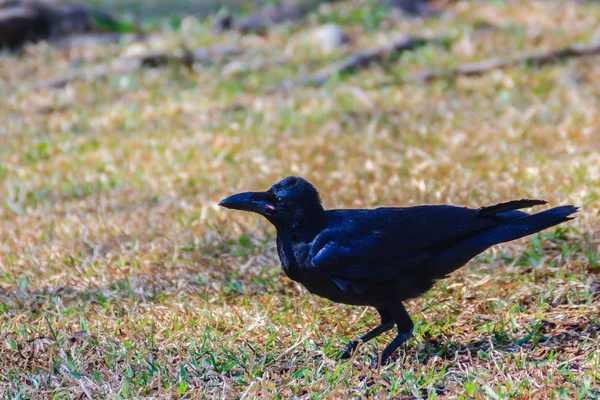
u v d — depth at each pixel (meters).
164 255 10.39
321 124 15.51
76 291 9.48
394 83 17.58
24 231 11.41
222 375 7.26
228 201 7.68
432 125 15.09
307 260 7.54
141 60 19.28
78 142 15.39
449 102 16.27
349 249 7.37
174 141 15.03
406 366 7.33
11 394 7.02
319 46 20.02
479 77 17.59
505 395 6.61
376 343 8.08
